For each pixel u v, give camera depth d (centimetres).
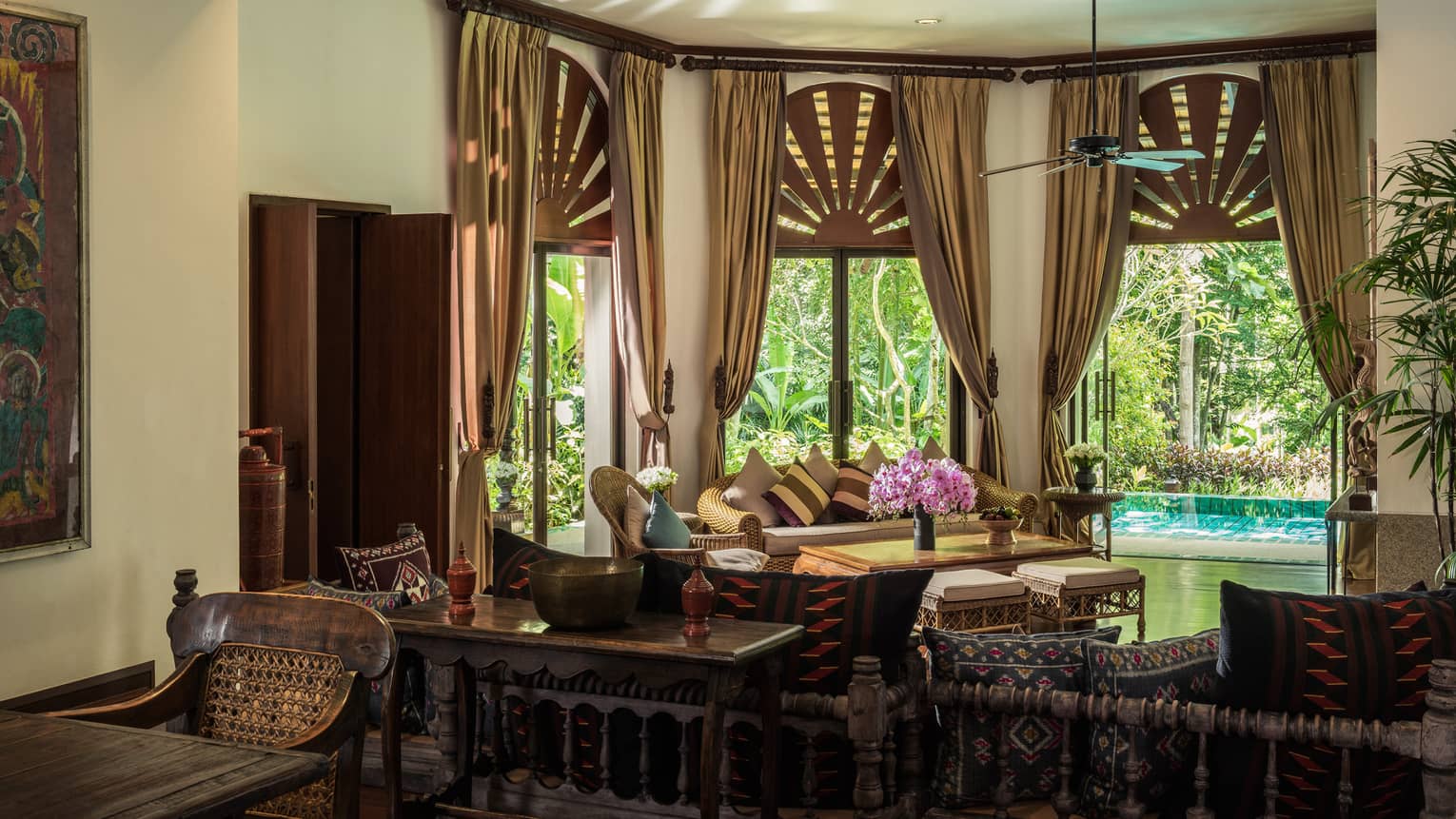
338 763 240
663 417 850
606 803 325
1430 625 282
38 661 376
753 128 866
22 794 182
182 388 425
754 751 320
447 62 699
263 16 579
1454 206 509
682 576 338
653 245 830
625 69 806
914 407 930
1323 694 278
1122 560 940
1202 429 1016
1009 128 915
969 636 312
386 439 643
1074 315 902
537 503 805
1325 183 854
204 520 434
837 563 685
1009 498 838
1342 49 847
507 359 720
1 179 356
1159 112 897
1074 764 313
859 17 788
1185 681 299
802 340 916
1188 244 901
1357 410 539
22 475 365
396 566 433
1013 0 753
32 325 367
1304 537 1001
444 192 700
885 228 912
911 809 321
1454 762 261
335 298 650
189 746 207
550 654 304
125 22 400
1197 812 289
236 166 446
